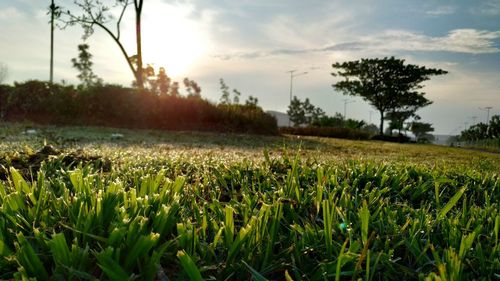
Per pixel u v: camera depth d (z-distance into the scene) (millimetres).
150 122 16250
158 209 1518
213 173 2715
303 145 11156
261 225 1460
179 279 1187
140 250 1149
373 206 2064
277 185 2281
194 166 3156
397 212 1951
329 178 2477
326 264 1293
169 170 2988
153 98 16453
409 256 1521
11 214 1447
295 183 2051
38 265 1116
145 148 6031
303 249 1430
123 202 1563
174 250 1316
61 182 1906
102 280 1135
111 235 1191
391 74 49156
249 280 1278
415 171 3096
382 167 2912
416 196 2490
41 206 1553
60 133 9578
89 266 1188
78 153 3287
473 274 1377
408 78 48844
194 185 2389
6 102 15414
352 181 2607
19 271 1055
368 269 1209
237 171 2605
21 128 10758
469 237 1423
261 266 1339
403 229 1641
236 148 7766
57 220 1440
